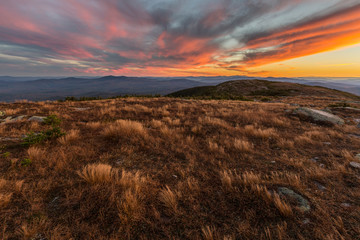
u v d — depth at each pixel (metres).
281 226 2.12
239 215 2.40
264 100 32.00
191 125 8.00
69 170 3.48
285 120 9.29
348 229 2.06
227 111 12.21
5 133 5.64
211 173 3.65
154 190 2.92
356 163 3.76
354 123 9.08
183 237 2.06
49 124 6.99
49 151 4.36
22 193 2.62
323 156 4.48
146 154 4.55
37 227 2.06
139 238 2.05
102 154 4.43
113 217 2.31
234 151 4.96
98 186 2.85
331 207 2.44
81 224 2.17
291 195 2.70
